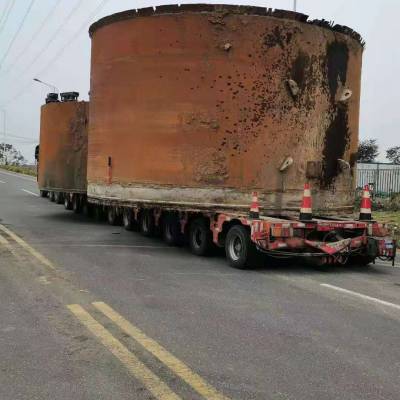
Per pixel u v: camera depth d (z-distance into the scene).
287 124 10.00
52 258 9.77
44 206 22.12
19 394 3.92
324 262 9.35
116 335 5.29
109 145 11.54
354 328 5.75
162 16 10.34
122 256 10.34
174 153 10.34
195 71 10.09
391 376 4.38
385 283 8.37
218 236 9.99
